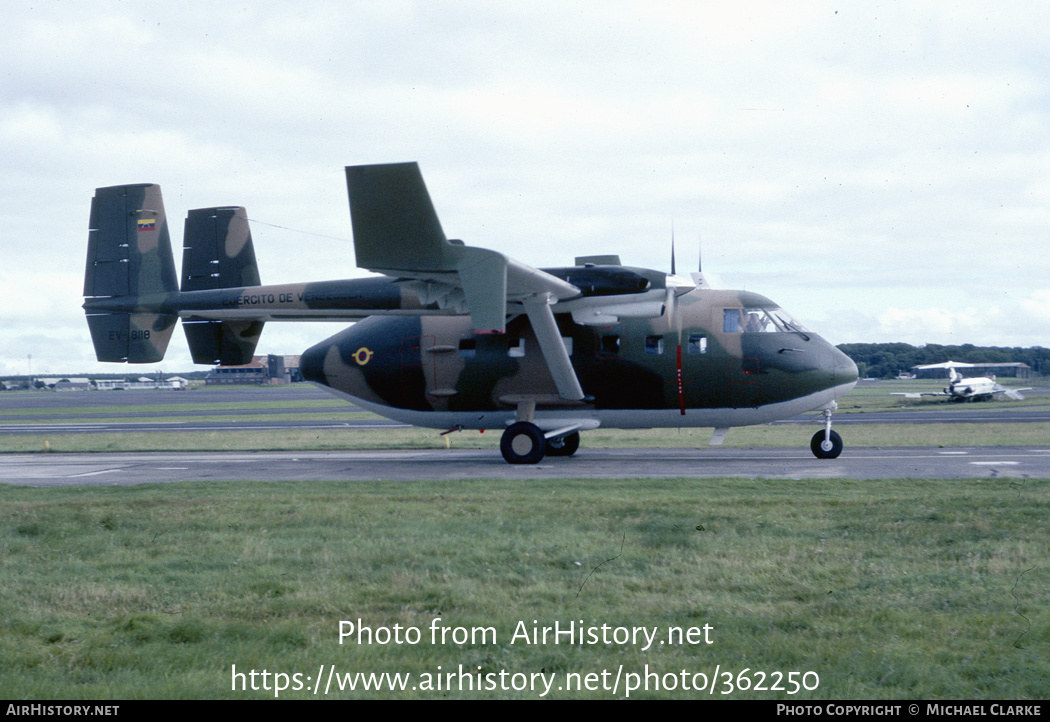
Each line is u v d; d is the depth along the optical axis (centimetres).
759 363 1945
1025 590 733
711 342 1958
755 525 1034
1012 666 566
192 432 3941
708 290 2028
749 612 693
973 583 759
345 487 1516
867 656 586
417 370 2064
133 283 2202
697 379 1959
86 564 891
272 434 3669
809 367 1945
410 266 1619
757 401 1962
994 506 1125
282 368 18175
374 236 1559
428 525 1084
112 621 686
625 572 828
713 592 755
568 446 2189
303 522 1121
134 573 847
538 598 749
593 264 1992
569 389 1931
